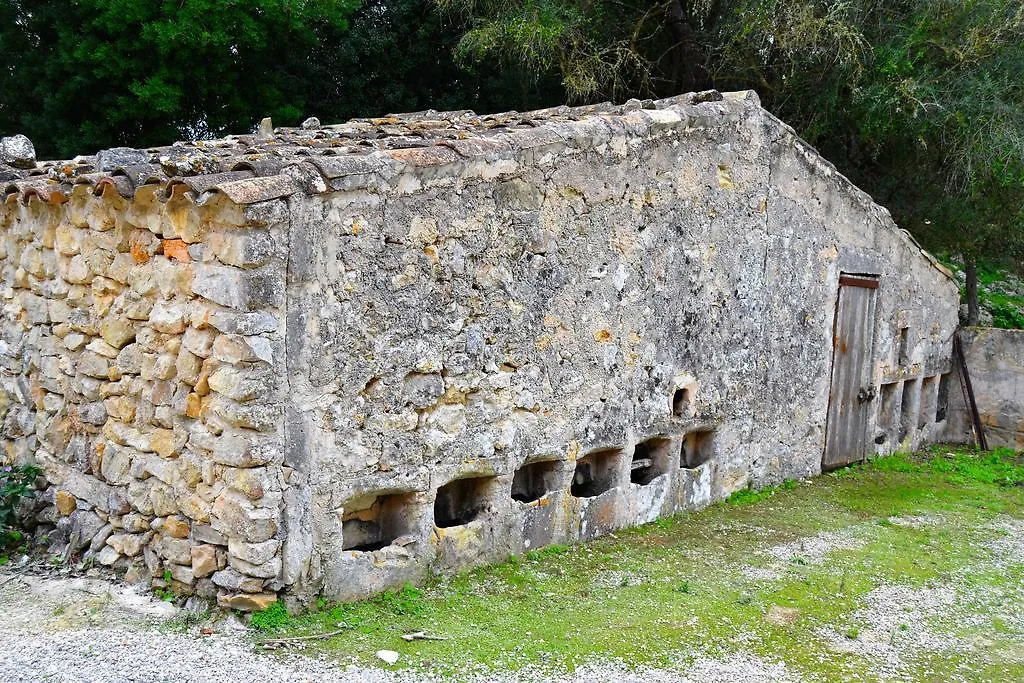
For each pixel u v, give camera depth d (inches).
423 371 190.1
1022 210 446.6
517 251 210.1
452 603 189.6
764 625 191.9
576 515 236.5
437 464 195.8
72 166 209.6
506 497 215.2
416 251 185.9
